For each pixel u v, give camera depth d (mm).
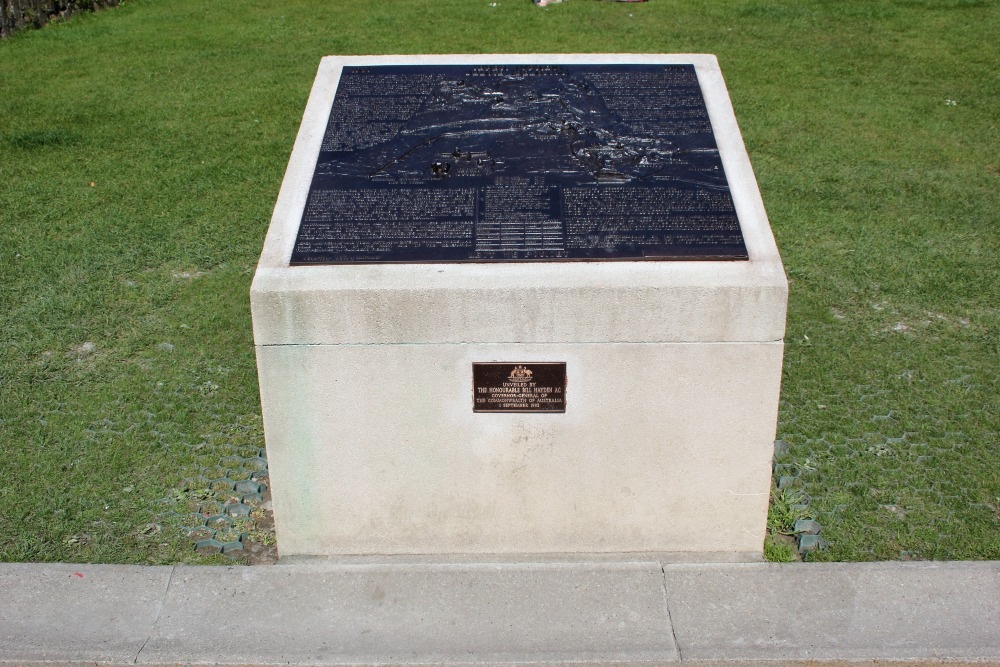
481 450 3912
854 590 3818
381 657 3588
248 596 3844
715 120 4355
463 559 4102
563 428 3859
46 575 3904
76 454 4688
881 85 9312
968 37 10641
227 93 9297
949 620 3674
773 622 3699
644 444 3891
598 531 4094
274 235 3789
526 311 3604
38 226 6840
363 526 4090
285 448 3910
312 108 4473
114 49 10672
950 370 5262
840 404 5027
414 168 4090
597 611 3768
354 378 3756
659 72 4711
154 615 3752
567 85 4617
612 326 3631
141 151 8062
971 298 5926
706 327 3627
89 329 5680
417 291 3570
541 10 11617
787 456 4664
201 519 4320
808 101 8938
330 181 4027
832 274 6184
